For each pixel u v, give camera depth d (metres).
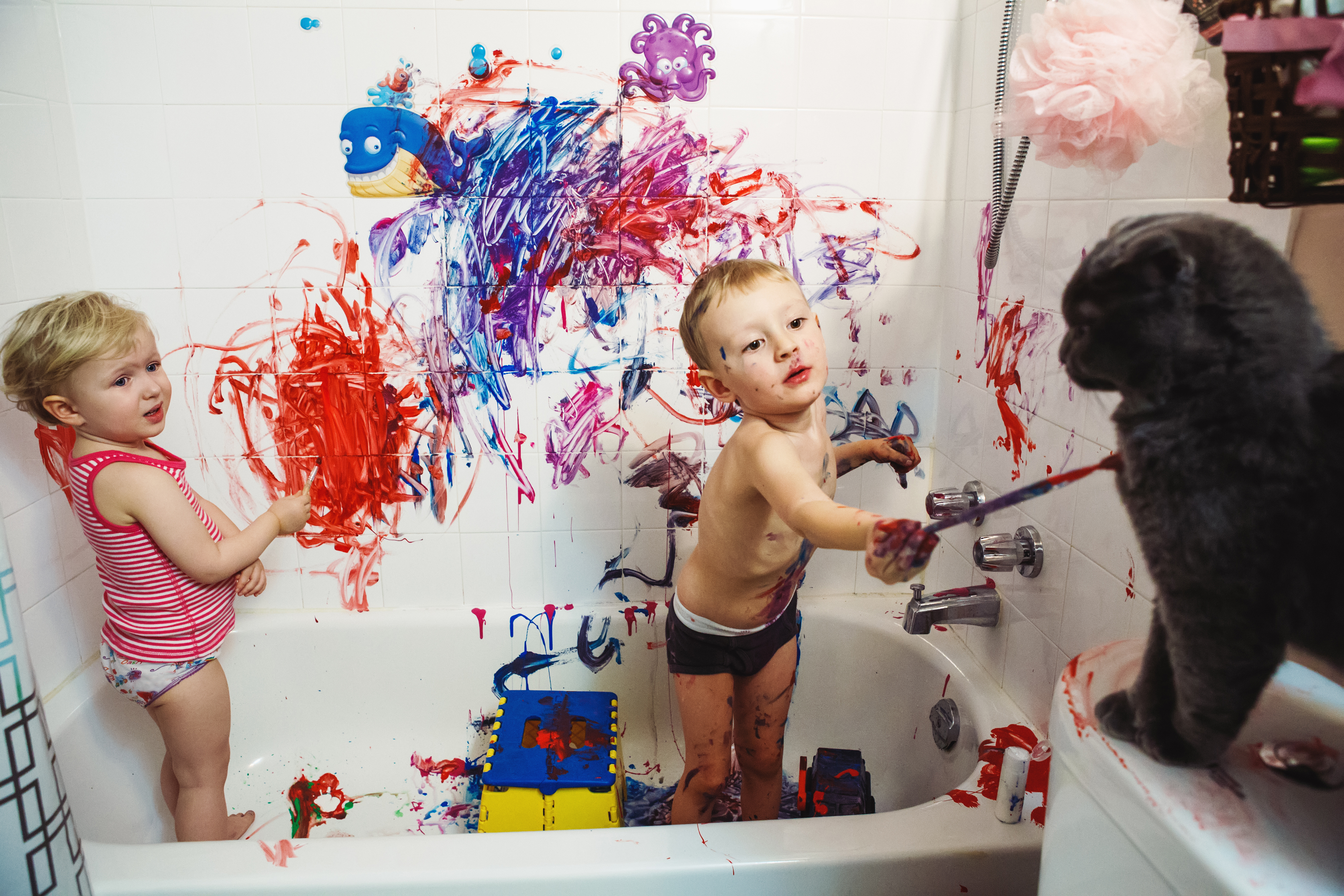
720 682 1.35
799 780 1.58
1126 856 0.67
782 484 1.01
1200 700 0.61
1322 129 0.60
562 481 1.66
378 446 1.63
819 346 1.13
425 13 1.45
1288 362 0.55
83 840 1.07
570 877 1.01
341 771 1.68
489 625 1.69
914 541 0.70
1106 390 0.64
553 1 1.46
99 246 1.51
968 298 1.53
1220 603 0.57
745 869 1.02
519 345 1.59
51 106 1.42
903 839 1.06
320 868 1.02
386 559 1.68
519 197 1.53
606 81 1.50
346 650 1.68
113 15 1.43
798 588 1.62
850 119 1.55
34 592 1.41
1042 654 1.29
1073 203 1.17
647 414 1.64
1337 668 0.56
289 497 1.55
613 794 1.37
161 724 1.38
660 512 1.68
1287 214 0.81
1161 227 0.60
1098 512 1.13
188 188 1.50
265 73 1.46
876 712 1.67
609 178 1.53
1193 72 0.87
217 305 1.55
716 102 1.52
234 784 1.64
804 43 1.51
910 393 1.70
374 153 1.50
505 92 1.49
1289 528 0.54
